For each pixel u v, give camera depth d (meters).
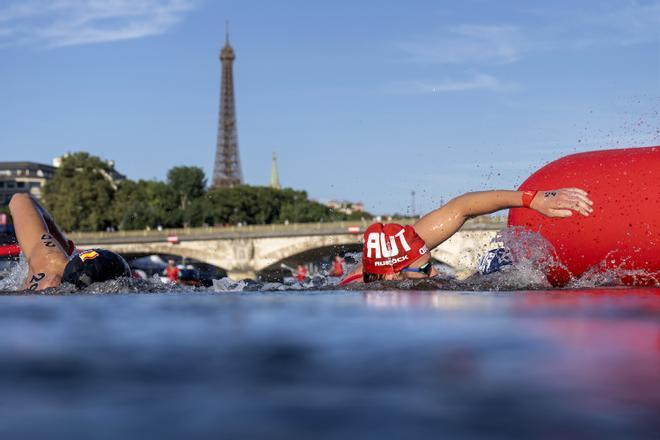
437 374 0.88
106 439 0.62
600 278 6.57
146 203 107.88
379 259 5.58
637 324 1.39
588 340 1.14
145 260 81.00
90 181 106.75
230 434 0.64
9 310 1.99
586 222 6.41
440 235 6.14
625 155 6.54
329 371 0.91
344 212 114.75
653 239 6.20
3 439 0.63
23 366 0.96
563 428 0.67
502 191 6.09
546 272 6.77
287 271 77.56
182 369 0.93
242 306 2.04
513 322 1.45
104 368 0.94
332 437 0.64
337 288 5.52
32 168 150.88
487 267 7.41
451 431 0.65
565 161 6.77
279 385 0.84
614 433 0.65
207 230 76.56
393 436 0.64
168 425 0.67
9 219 47.12
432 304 2.09
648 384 0.81
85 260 5.27
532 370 0.90
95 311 1.91
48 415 0.70
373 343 1.14
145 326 1.46
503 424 0.68
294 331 1.31
